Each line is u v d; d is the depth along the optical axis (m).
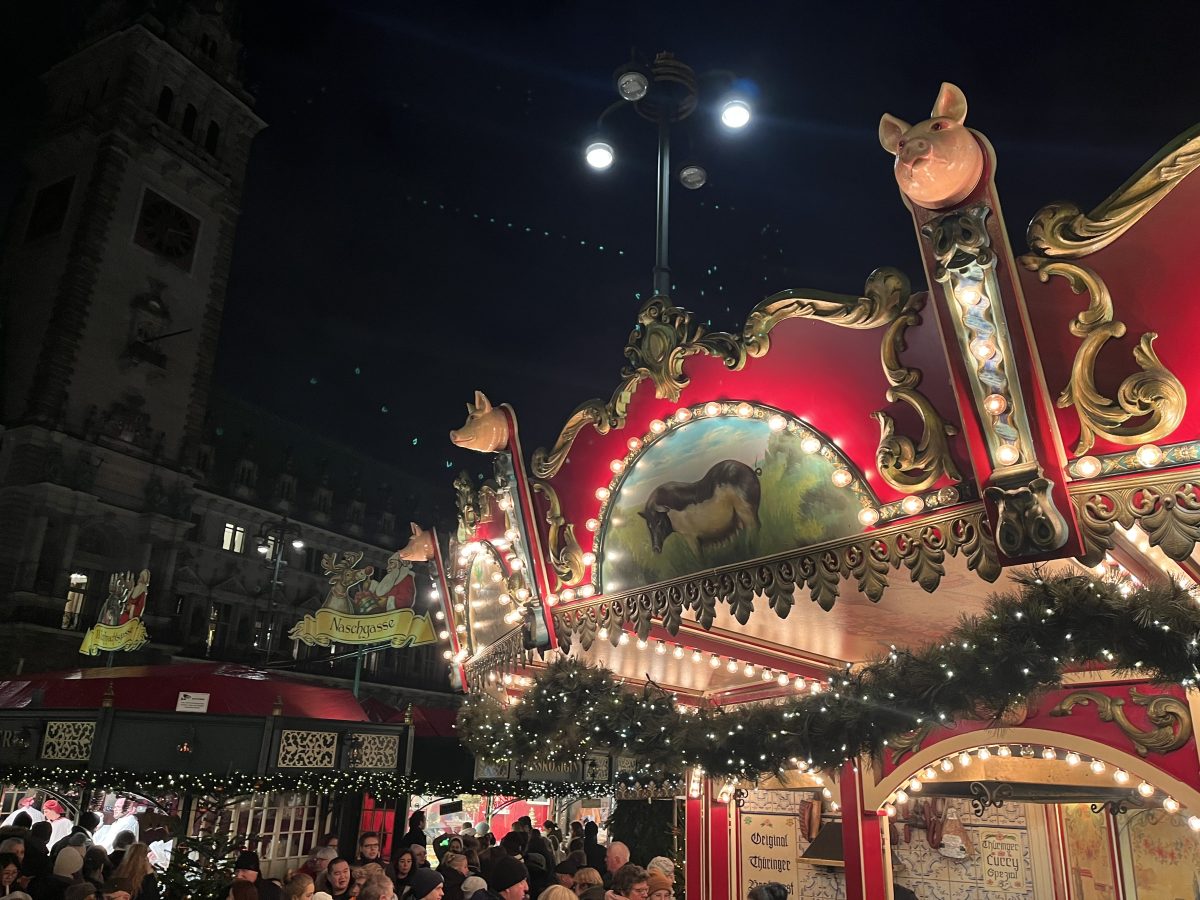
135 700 11.52
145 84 42.84
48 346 38.00
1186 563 4.51
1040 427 3.98
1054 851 8.91
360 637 16.95
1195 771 6.04
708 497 5.65
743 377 5.33
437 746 16.19
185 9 45.69
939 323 4.16
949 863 9.44
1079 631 4.65
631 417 6.10
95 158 41.16
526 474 6.93
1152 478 3.78
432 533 10.90
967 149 3.91
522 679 10.05
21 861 7.08
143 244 41.66
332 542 51.88
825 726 6.24
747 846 10.09
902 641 7.82
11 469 36.38
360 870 6.97
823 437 4.90
